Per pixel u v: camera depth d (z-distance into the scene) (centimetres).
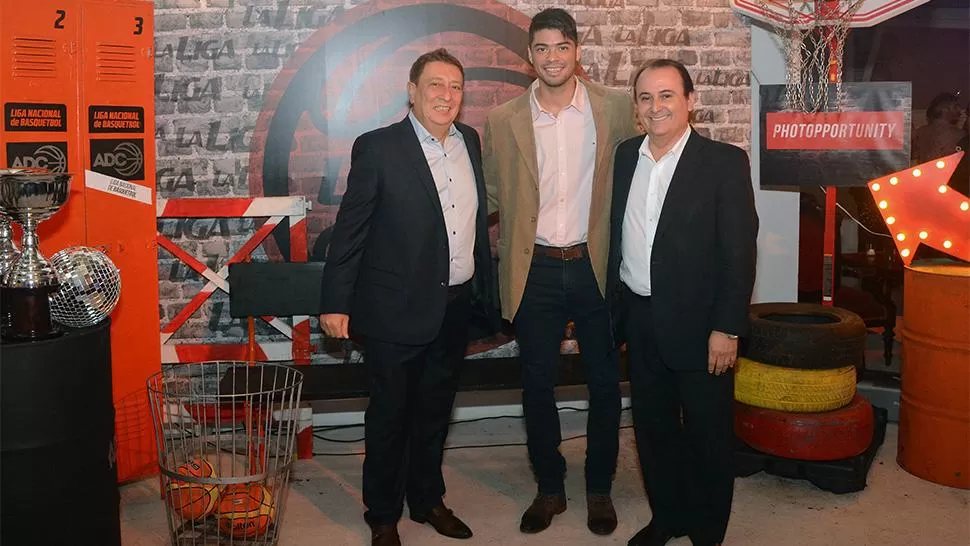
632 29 416
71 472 248
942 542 302
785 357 344
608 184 298
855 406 353
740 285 261
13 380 234
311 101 397
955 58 482
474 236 297
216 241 399
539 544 304
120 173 338
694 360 268
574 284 300
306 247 397
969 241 366
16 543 240
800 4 386
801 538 307
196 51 390
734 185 263
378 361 284
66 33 320
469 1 402
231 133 395
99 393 256
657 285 268
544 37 282
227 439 386
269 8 391
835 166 383
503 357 394
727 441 276
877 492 348
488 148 311
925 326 353
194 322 405
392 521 297
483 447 403
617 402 314
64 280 249
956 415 347
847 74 476
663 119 260
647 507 334
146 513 330
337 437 418
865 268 482
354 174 279
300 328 398
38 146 315
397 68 401
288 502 342
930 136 487
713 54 423
